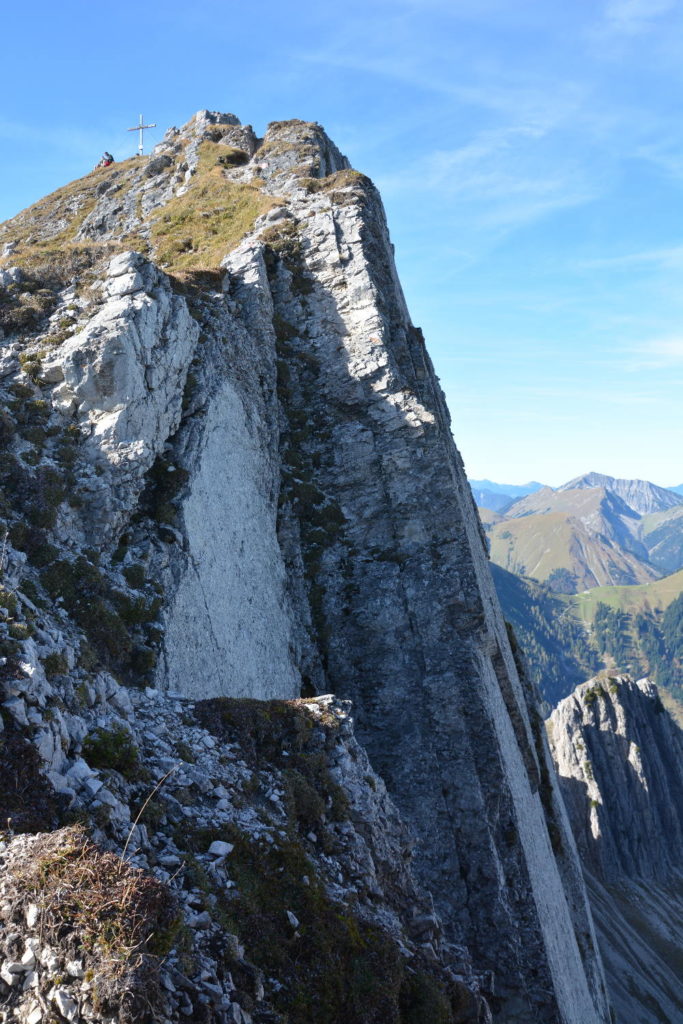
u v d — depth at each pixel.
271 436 46.03
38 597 25.27
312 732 24.36
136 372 33.31
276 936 16.55
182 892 15.34
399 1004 17.42
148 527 31.81
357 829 22.70
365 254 53.97
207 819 17.97
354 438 47.47
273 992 15.45
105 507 29.92
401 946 18.78
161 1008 11.55
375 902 20.48
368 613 42.94
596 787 176.75
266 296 50.12
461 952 23.02
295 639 41.91
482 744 39.88
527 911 37.28
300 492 45.94
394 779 39.78
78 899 12.12
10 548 25.09
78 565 27.75
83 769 16.30
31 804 14.79
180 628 29.91
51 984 11.42
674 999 123.25
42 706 16.70
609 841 170.88
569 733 186.62
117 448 31.47
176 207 67.50
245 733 22.39
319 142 75.44
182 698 22.67
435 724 40.53
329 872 20.00
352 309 51.59
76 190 84.75
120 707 20.12
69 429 31.80
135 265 37.81
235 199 65.44
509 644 66.44
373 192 63.50
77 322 35.78
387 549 44.69
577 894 58.12
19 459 29.56
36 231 77.38
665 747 196.88
